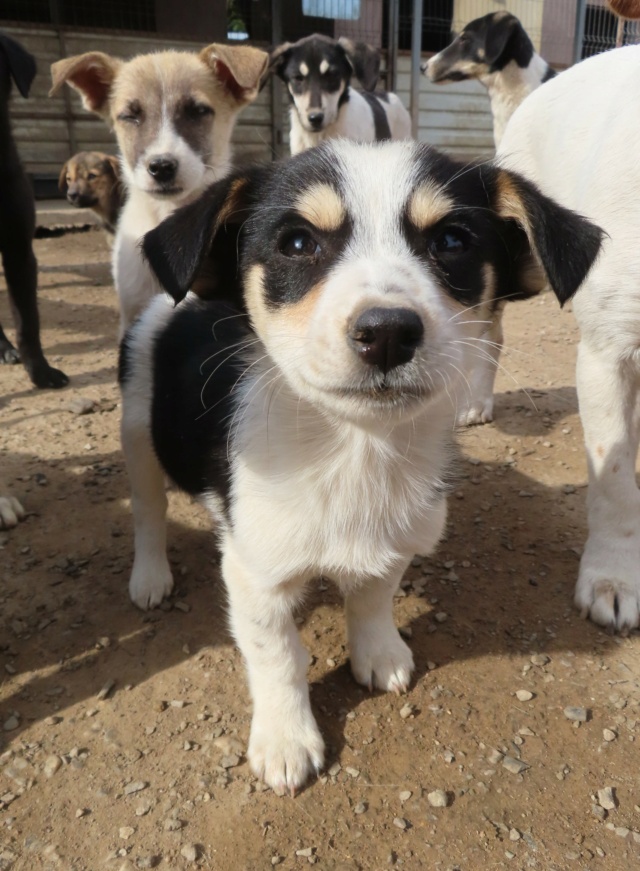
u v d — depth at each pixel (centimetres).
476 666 31
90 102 61
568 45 168
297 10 157
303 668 28
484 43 91
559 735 28
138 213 56
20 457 49
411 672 31
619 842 24
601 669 31
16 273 59
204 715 29
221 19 157
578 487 45
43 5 148
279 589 27
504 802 25
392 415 22
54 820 25
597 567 35
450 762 27
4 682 31
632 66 35
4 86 59
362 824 25
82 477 46
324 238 24
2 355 68
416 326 21
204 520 42
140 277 50
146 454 35
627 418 34
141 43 145
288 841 24
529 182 26
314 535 26
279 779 26
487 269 26
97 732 28
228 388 29
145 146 57
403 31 162
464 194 25
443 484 29
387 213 23
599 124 35
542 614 35
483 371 52
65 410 57
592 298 32
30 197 60
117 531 41
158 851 24
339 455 26
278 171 26
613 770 27
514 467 48
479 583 37
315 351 22
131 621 34
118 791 26
